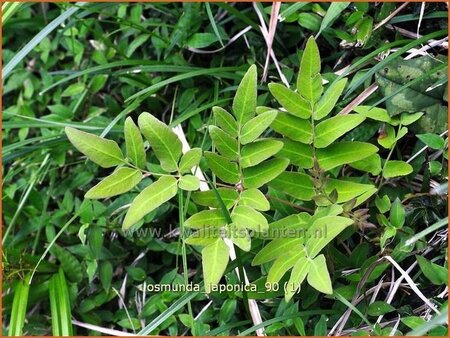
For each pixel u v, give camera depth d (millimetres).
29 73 844
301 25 691
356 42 659
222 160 545
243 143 538
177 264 666
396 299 628
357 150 569
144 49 782
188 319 645
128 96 763
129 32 775
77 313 725
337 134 561
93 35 817
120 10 783
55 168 756
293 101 563
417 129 621
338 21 699
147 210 518
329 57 692
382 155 659
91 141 522
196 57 760
